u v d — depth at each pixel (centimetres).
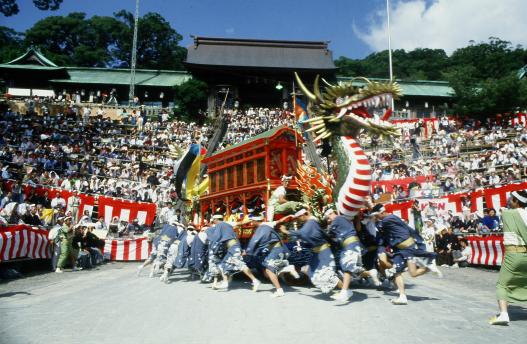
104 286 983
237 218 1074
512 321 572
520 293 554
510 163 2588
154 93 5250
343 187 852
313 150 2452
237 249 870
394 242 696
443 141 3384
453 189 2177
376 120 888
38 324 564
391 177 2544
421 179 2248
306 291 836
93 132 3488
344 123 895
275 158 976
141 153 3144
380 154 3164
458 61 7981
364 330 511
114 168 2708
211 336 491
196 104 4831
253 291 844
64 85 4953
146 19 7256
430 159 3002
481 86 4372
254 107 5450
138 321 577
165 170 2917
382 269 825
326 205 923
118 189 2298
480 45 7881
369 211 856
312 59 5441
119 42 7381
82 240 1454
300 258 902
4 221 1202
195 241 1058
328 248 723
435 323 550
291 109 4866
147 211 1888
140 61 7388
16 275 1194
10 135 2938
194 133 3769
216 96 5044
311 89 5344
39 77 4850
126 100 5231
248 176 1048
